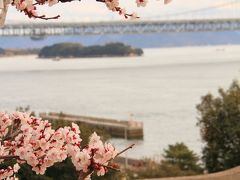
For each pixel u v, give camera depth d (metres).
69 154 6.11
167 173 25.00
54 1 6.13
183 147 33.75
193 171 27.31
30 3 6.05
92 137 5.90
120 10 6.44
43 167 6.17
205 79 188.25
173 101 121.88
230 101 24.73
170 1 6.18
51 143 6.15
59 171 14.89
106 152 5.79
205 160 25.77
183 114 98.69
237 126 24.55
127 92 148.25
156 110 106.88
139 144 69.50
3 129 6.67
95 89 162.50
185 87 158.25
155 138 73.50
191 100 122.75
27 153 6.11
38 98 137.62
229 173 14.70
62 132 6.18
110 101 126.50
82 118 80.62
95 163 5.77
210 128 25.23
